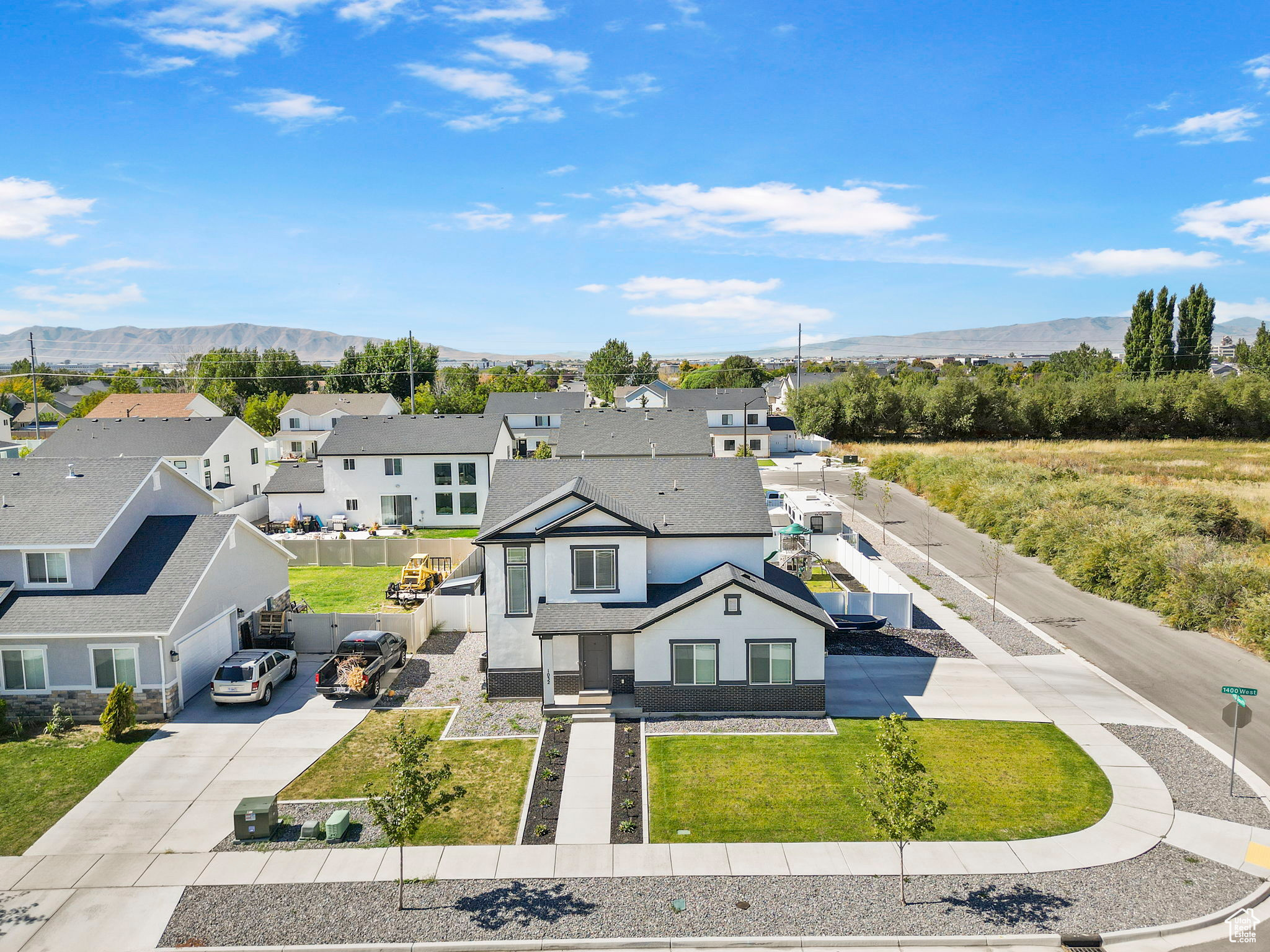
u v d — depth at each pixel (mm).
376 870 16172
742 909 14812
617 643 24375
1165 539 35594
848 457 78375
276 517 54375
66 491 26875
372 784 19656
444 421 57031
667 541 25750
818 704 23500
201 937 14141
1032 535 42594
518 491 27609
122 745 21891
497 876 15914
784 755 20953
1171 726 22500
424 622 31422
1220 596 30875
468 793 19219
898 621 31516
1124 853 16531
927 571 39656
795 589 26938
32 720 23500
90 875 16031
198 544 26797
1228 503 42750
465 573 41250
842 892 15289
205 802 18875
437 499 54125
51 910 14906
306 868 16234
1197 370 110000
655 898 15172
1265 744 21422
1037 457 70375
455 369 135125
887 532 48375
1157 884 15477
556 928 14289
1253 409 86938
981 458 64375
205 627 25953
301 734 22562
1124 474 59750
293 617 29703
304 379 130125
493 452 53562
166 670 23422
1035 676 26297
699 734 22266
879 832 15172
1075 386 95625
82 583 24859
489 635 25000
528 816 18094
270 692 25219
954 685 25641
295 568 44906
